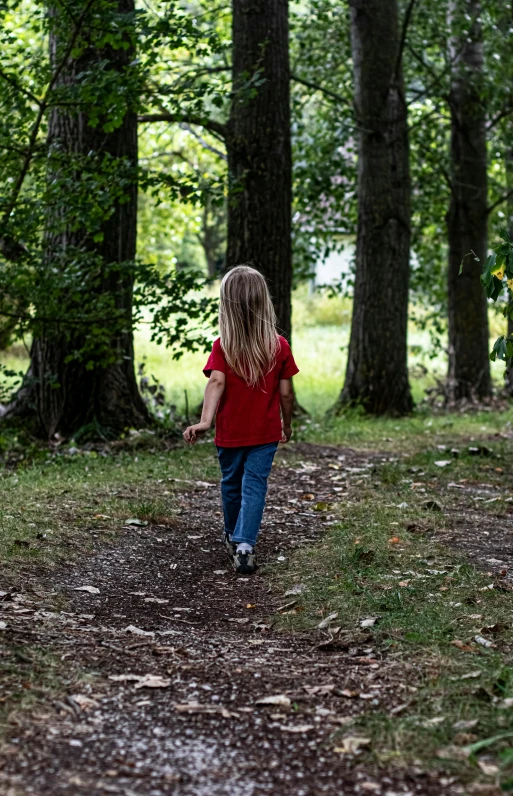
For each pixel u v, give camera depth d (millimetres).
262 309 4934
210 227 35188
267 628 4074
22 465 8492
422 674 3361
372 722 2906
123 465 8312
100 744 2734
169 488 7215
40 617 3977
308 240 16141
